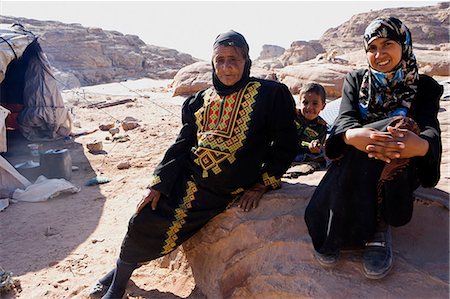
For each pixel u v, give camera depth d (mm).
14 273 4344
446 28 65750
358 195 2668
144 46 60188
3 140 7938
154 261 4172
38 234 5332
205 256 3711
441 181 3623
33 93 10547
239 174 3451
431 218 3090
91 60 47219
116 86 26453
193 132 3627
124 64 50562
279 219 3375
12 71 11148
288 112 3490
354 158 2656
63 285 4055
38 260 4625
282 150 3570
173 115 14164
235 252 3471
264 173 3654
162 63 55812
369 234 2689
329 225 2768
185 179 3535
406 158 2525
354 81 2971
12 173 6941
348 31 77062
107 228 5457
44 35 47531
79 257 4652
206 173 3436
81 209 6180
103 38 53625
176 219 3453
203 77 19812
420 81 2797
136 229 3408
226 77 3320
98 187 7188
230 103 3381
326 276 2834
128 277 3553
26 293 3943
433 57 22062
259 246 3316
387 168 2586
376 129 2574
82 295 3770
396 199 2629
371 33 2664
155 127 11727
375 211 2689
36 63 10680
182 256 3936
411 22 69375
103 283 3738
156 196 3475
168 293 3701
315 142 4492
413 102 2773
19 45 9586
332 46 70375
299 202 3520
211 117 3451
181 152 3600
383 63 2664
